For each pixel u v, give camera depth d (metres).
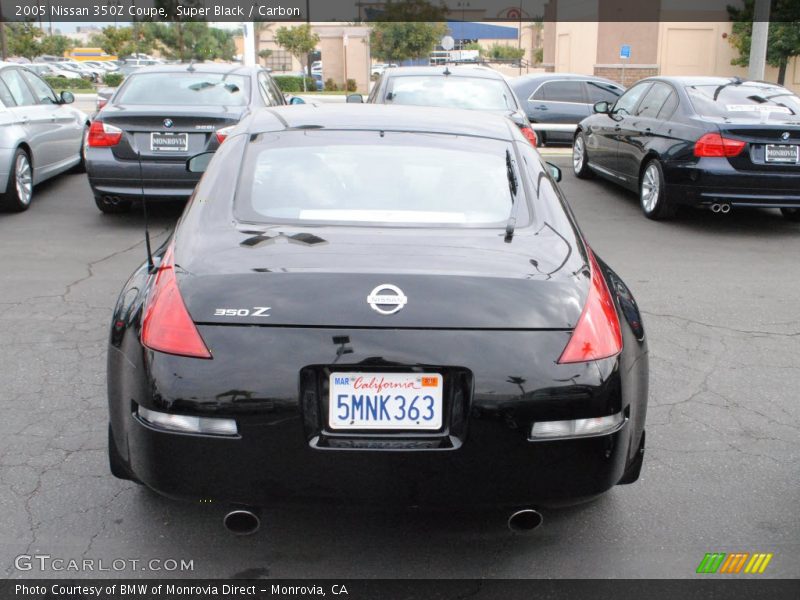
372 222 3.05
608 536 3.14
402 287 2.59
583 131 11.77
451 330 2.54
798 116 8.59
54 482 3.42
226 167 3.36
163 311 2.63
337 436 2.54
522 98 14.95
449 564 2.94
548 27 34.38
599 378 2.61
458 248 2.86
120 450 2.80
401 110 4.00
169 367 2.55
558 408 2.56
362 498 2.57
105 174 7.87
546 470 2.59
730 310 6.03
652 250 7.83
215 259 2.76
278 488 2.56
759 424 4.15
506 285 2.65
